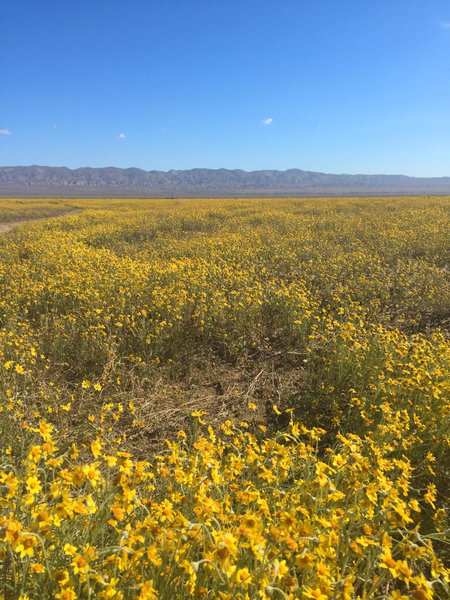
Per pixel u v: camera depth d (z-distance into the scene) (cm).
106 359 519
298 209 2700
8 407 346
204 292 724
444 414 346
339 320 698
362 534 220
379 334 546
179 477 224
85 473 192
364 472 231
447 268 1129
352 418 409
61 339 555
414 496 310
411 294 870
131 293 699
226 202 4262
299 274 972
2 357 472
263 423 430
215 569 162
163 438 398
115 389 473
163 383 505
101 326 549
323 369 499
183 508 221
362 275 951
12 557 166
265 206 3212
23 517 208
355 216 2125
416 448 342
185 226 2003
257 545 164
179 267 870
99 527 196
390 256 1184
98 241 1555
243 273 848
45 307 686
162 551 181
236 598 163
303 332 596
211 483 227
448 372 440
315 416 434
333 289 903
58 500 181
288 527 179
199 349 588
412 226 1684
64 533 193
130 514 216
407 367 448
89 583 162
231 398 480
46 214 3466
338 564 212
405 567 165
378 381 436
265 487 248
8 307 652
